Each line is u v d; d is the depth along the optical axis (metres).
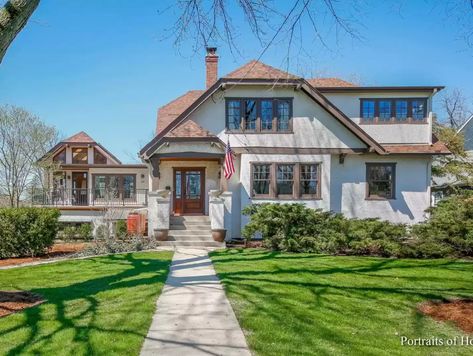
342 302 7.41
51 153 31.42
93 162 34.22
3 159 28.70
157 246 15.50
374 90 19.44
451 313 6.91
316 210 15.53
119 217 23.33
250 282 8.91
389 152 18.47
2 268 11.27
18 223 14.27
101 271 10.30
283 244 14.55
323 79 22.67
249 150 18.03
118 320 6.12
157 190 17.16
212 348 5.06
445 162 25.42
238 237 18.00
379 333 5.86
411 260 12.69
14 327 5.76
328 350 5.08
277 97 18.28
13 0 6.43
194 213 19.28
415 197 19.16
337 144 18.48
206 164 19.38
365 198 19.05
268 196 17.95
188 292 8.02
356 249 14.28
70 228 20.03
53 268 10.99
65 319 6.15
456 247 13.73
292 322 6.17
